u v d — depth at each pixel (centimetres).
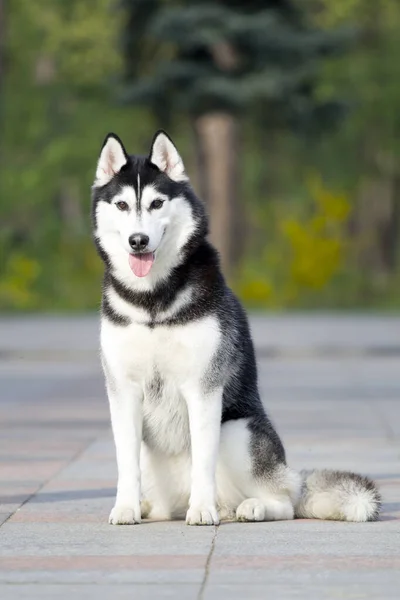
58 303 3956
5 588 633
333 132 4153
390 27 5081
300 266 4016
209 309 799
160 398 807
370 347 2416
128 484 808
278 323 3195
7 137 5228
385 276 4325
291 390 1745
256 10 3925
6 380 1919
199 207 824
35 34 5119
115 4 4031
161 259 800
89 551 720
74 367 2156
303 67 3894
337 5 4644
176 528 788
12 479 999
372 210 5741
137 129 5278
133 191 806
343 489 812
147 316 791
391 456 1123
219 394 800
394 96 5250
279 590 624
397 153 5481
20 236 4388
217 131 3978
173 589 628
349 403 1578
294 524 798
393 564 679
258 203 5809
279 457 819
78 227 5238
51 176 5066
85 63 5031
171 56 4069
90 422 1390
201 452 796
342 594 616
